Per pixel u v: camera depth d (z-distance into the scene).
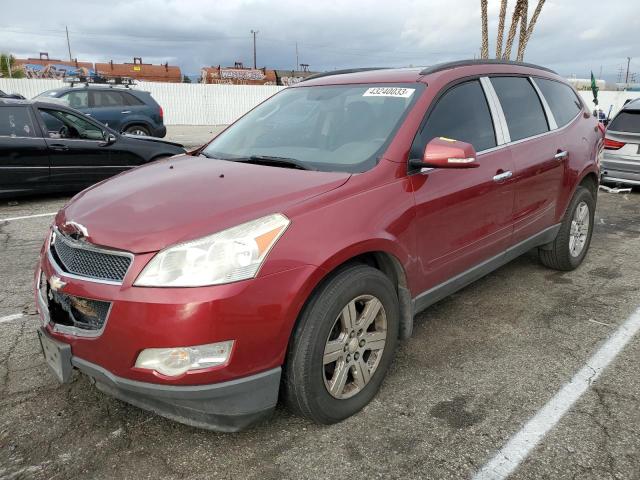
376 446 2.55
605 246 5.82
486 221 3.56
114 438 2.62
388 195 2.84
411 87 3.38
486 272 3.76
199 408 2.31
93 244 2.40
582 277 4.82
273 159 3.21
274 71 48.84
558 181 4.36
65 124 8.18
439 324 3.87
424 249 3.07
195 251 2.24
